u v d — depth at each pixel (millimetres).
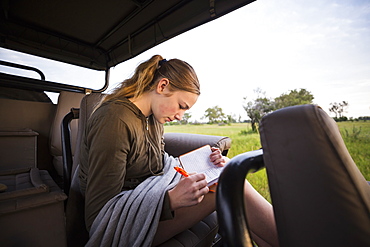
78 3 1320
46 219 616
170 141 1470
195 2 1192
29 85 1668
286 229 301
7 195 604
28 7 1336
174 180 784
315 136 285
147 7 1321
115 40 1777
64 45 1743
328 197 268
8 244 540
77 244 876
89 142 679
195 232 794
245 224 301
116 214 607
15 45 1535
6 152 1185
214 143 1252
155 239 660
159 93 806
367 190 349
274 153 316
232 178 348
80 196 898
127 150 693
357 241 249
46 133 1749
